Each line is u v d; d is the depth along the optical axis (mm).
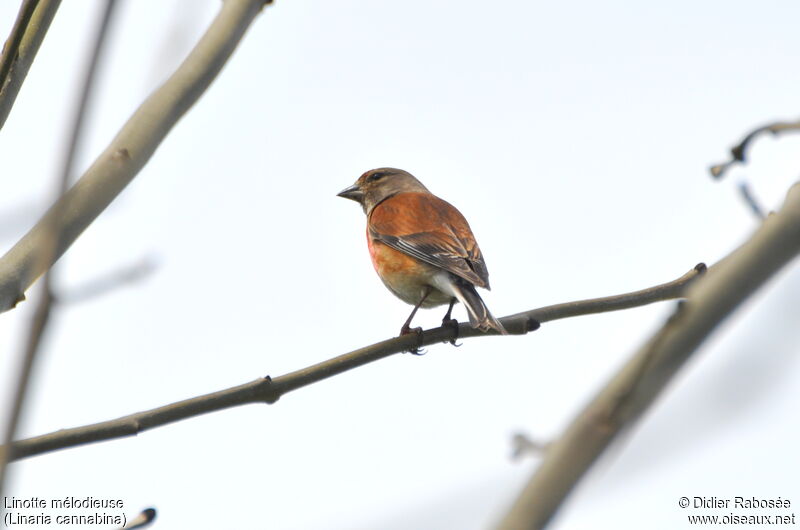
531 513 3566
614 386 3664
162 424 7539
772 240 3705
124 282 5559
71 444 7113
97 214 5734
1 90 6719
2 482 3432
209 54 6113
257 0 6336
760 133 6527
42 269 3867
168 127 5969
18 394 3406
